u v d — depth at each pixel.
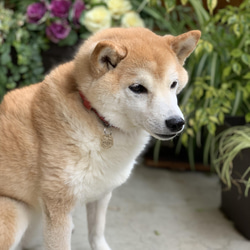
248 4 1.55
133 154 1.21
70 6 1.67
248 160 1.33
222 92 1.55
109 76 1.11
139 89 1.12
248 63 1.50
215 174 1.69
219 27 1.71
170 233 1.40
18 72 1.70
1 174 1.18
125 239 1.38
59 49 1.69
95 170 1.16
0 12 1.68
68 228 1.18
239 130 1.42
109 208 1.50
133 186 1.62
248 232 1.37
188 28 1.80
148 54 1.12
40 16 1.67
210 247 1.35
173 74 1.13
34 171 1.17
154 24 1.80
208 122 1.52
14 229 1.17
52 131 1.15
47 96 1.17
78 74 1.15
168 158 1.73
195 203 1.54
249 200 1.35
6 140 1.18
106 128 1.16
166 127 1.11
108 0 1.69
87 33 1.69
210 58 1.64
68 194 1.16
